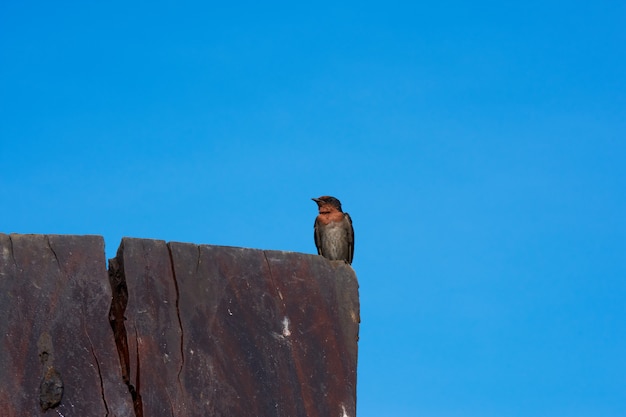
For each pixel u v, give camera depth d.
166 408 7.33
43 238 7.56
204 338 7.66
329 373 7.92
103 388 7.24
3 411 6.91
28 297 7.32
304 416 7.69
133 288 7.61
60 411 7.07
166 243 7.89
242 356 7.72
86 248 7.64
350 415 7.82
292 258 8.23
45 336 7.25
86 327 7.39
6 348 7.11
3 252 7.39
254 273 8.05
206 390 7.50
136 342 7.45
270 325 7.91
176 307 7.69
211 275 7.90
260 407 7.60
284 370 7.79
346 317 8.19
